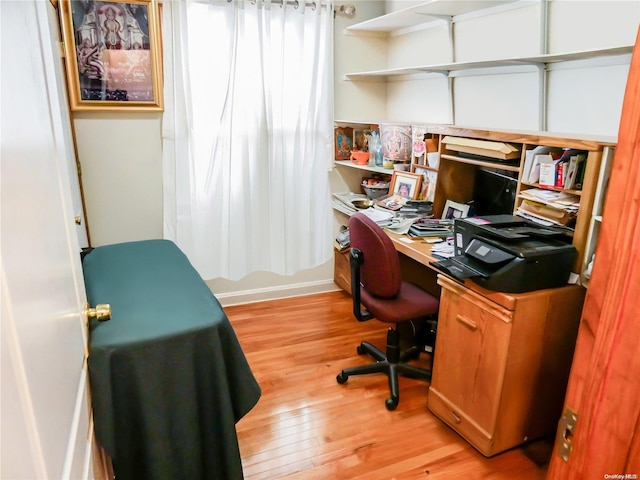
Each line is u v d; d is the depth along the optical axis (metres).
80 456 0.82
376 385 2.36
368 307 2.21
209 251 3.07
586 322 0.57
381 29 3.18
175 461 1.32
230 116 2.87
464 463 1.83
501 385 1.75
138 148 2.78
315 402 2.21
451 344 1.97
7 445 0.43
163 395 1.25
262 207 3.11
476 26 2.49
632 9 1.73
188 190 2.90
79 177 2.65
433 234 2.38
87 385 1.07
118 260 1.88
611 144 1.60
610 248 0.53
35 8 0.79
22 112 0.62
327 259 3.48
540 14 2.08
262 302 3.38
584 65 1.94
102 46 2.53
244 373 1.42
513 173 2.29
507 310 1.68
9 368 0.46
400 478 1.75
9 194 0.52
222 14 2.72
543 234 1.79
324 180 3.30
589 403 0.58
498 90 2.41
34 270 0.61
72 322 0.89
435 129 2.55
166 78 2.71
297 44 2.95
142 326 1.26
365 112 3.40
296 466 1.81
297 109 3.07
